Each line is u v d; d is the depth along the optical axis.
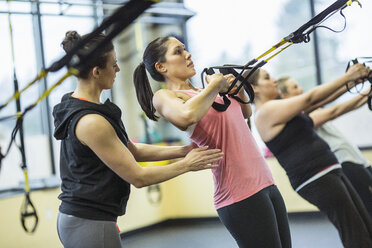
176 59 2.40
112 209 2.00
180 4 5.59
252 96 2.41
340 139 3.63
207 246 4.69
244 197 2.26
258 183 2.28
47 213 4.61
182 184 5.87
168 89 2.42
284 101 3.09
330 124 3.71
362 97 3.46
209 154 2.09
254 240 2.26
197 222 5.79
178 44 2.43
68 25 4.93
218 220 5.72
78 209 1.97
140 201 5.58
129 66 5.63
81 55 1.61
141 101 2.49
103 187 1.98
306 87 5.57
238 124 2.33
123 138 2.05
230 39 5.67
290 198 5.49
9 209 4.31
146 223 5.61
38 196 4.55
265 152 5.59
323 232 4.77
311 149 3.05
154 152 2.47
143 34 5.67
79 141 1.96
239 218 2.28
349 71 2.96
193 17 5.74
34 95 4.77
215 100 2.33
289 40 2.16
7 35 4.60
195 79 5.75
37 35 4.76
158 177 2.01
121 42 5.59
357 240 2.94
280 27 5.55
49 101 4.88
